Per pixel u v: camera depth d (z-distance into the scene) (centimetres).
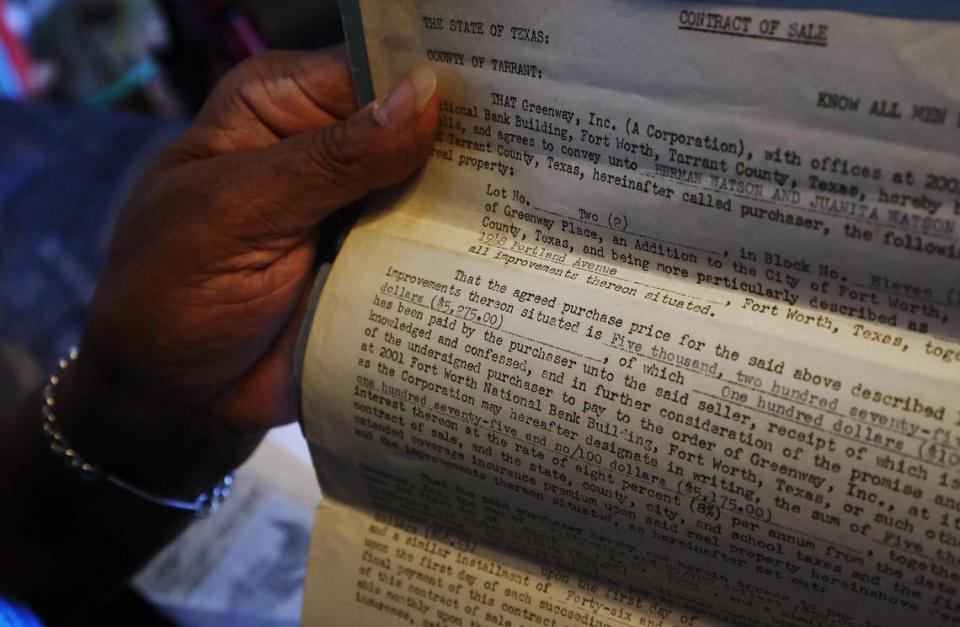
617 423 33
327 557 44
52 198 77
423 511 41
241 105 45
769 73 29
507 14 33
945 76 27
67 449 52
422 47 36
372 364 37
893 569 30
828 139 29
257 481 59
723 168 32
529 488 36
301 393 39
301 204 40
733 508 32
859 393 30
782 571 33
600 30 31
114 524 55
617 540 36
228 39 71
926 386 30
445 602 41
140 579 55
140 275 43
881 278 31
